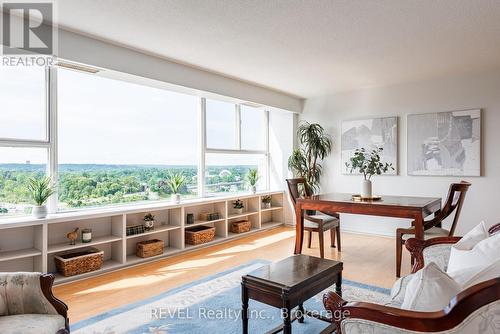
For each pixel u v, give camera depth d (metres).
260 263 3.89
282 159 6.35
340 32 3.17
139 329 2.33
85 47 3.26
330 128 5.92
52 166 3.48
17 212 3.27
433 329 1.13
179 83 4.13
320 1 2.56
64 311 1.74
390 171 5.23
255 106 5.67
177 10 2.72
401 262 3.71
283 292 1.88
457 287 1.25
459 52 3.74
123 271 3.63
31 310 1.71
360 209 3.52
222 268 3.72
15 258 2.99
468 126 4.62
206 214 4.94
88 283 3.25
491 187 4.49
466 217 4.66
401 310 1.22
